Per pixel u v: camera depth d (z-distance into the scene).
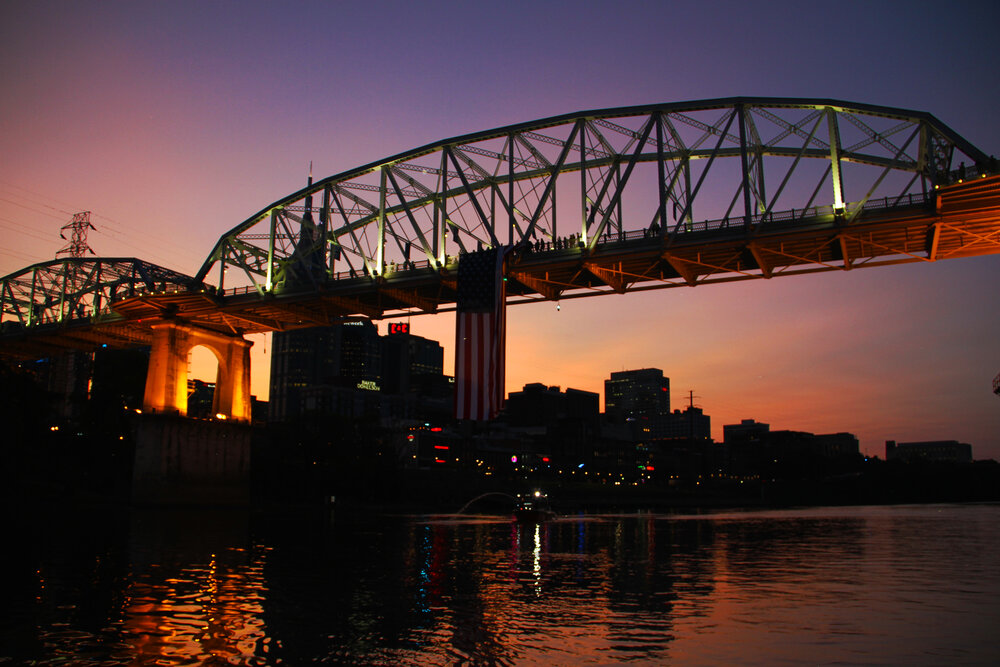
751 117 70.88
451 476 168.00
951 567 36.97
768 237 68.25
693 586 29.69
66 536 53.56
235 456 112.56
